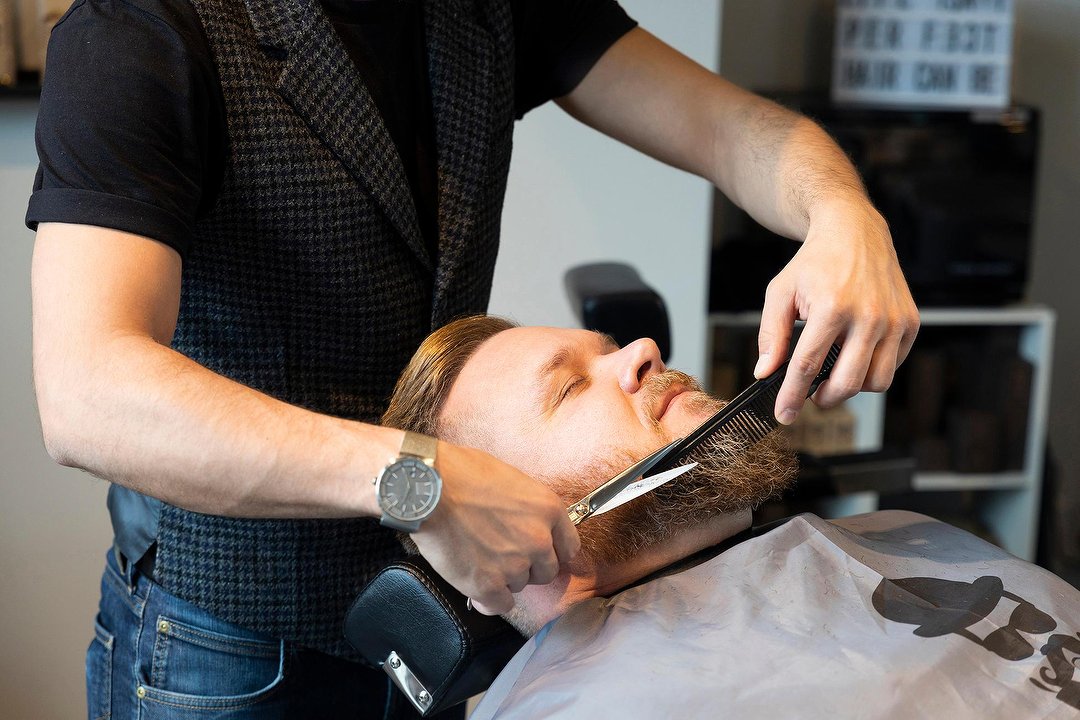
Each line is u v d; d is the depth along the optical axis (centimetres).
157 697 115
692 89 129
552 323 232
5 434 194
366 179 104
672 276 233
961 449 272
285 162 100
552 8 129
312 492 76
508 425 105
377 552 115
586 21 131
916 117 247
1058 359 306
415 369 111
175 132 91
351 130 103
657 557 102
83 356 79
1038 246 307
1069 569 279
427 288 114
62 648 205
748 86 290
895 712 79
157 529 110
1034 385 268
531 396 105
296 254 103
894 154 249
